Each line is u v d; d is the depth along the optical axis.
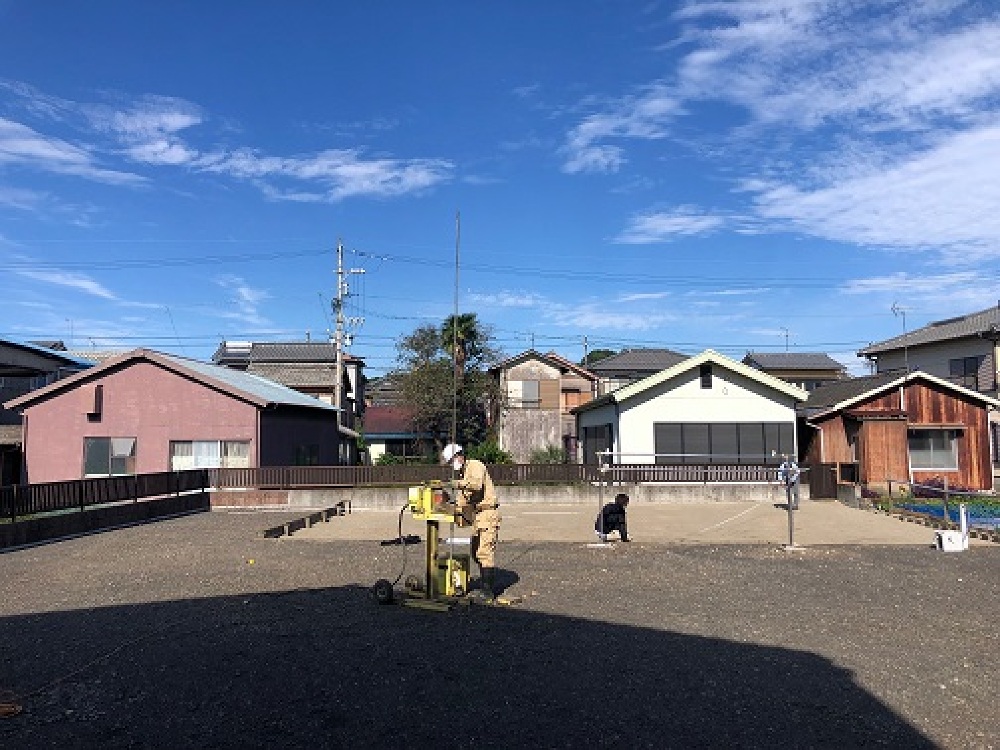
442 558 8.67
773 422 25.52
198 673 5.73
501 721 4.78
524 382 39.19
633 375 44.31
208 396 24.59
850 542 14.25
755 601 8.59
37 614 7.77
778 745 4.44
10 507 13.41
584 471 23.95
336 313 34.84
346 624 7.30
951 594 9.10
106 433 24.70
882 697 5.29
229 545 13.36
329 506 21.95
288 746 4.38
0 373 28.64
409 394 38.75
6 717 4.82
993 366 30.91
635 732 4.62
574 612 7.92
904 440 23.67
